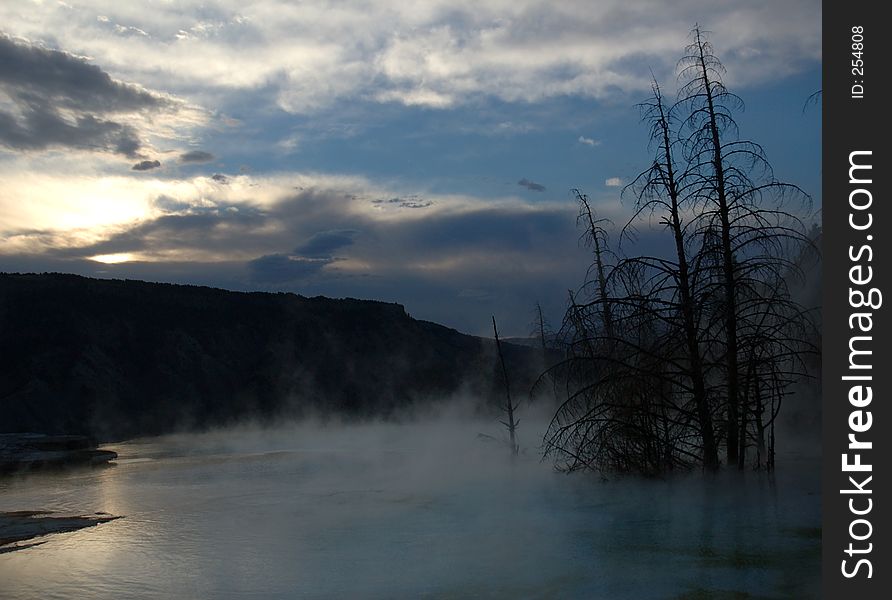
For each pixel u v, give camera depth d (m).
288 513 22.77
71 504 27.27
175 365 104.19
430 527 19.22
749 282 20.08
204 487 30.80
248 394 101.88
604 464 22.78
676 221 20.84
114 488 31.97
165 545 18.73
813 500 19.38
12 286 108.38
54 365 94.50
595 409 22.12
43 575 16.12
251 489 29.25
